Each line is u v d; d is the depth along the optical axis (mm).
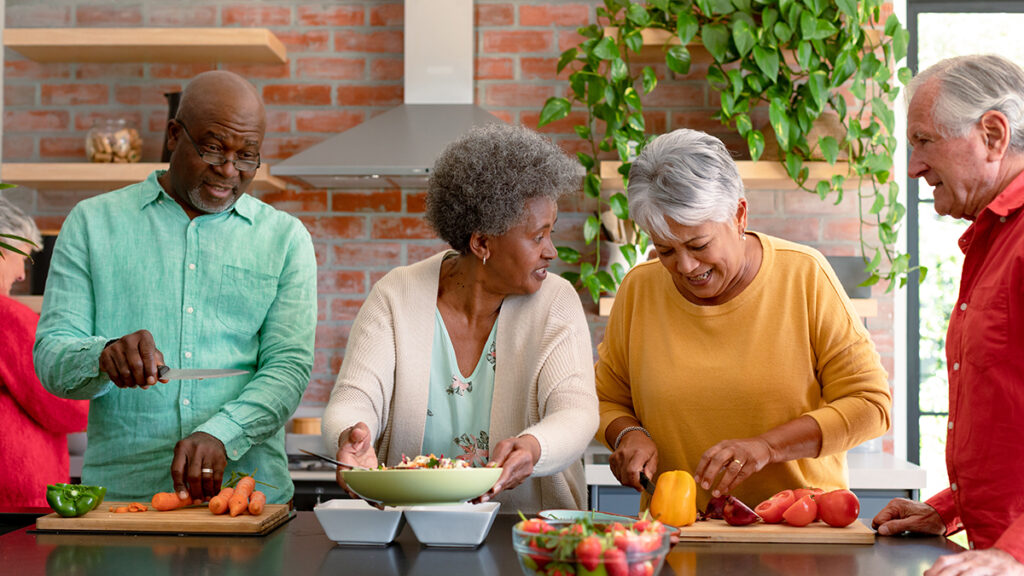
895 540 1504
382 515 1408
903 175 3682
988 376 1456
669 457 1807
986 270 1496
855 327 1726
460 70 3516
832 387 1721
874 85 3451
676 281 1757
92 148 3463
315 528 1577
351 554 1369
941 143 1464
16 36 3396
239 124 1780
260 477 1858
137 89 3662
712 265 1644
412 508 1422
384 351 1676
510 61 3643
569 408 1596
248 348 1907
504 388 1667
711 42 3215
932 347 3744
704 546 1452
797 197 3598
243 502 1563
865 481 2918
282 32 3678
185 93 1812
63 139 3662
